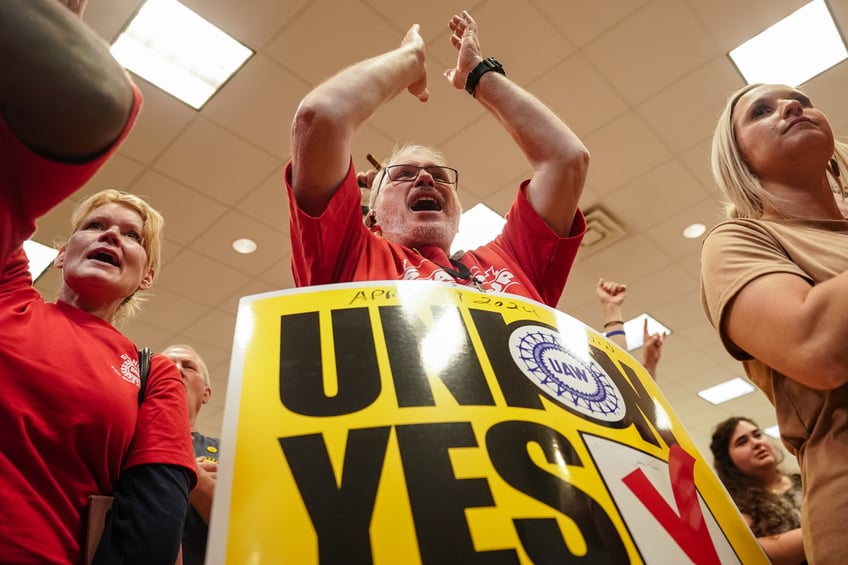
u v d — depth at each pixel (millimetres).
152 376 876
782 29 2793
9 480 623
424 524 416
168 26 2615
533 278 1062
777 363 719
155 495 725
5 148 450
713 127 3268
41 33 411
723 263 836
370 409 478
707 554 501
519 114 1118
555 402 537
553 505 450
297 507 416
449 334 562
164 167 3262
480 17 2641
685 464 583
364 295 588
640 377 668
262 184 3430
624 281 4504
